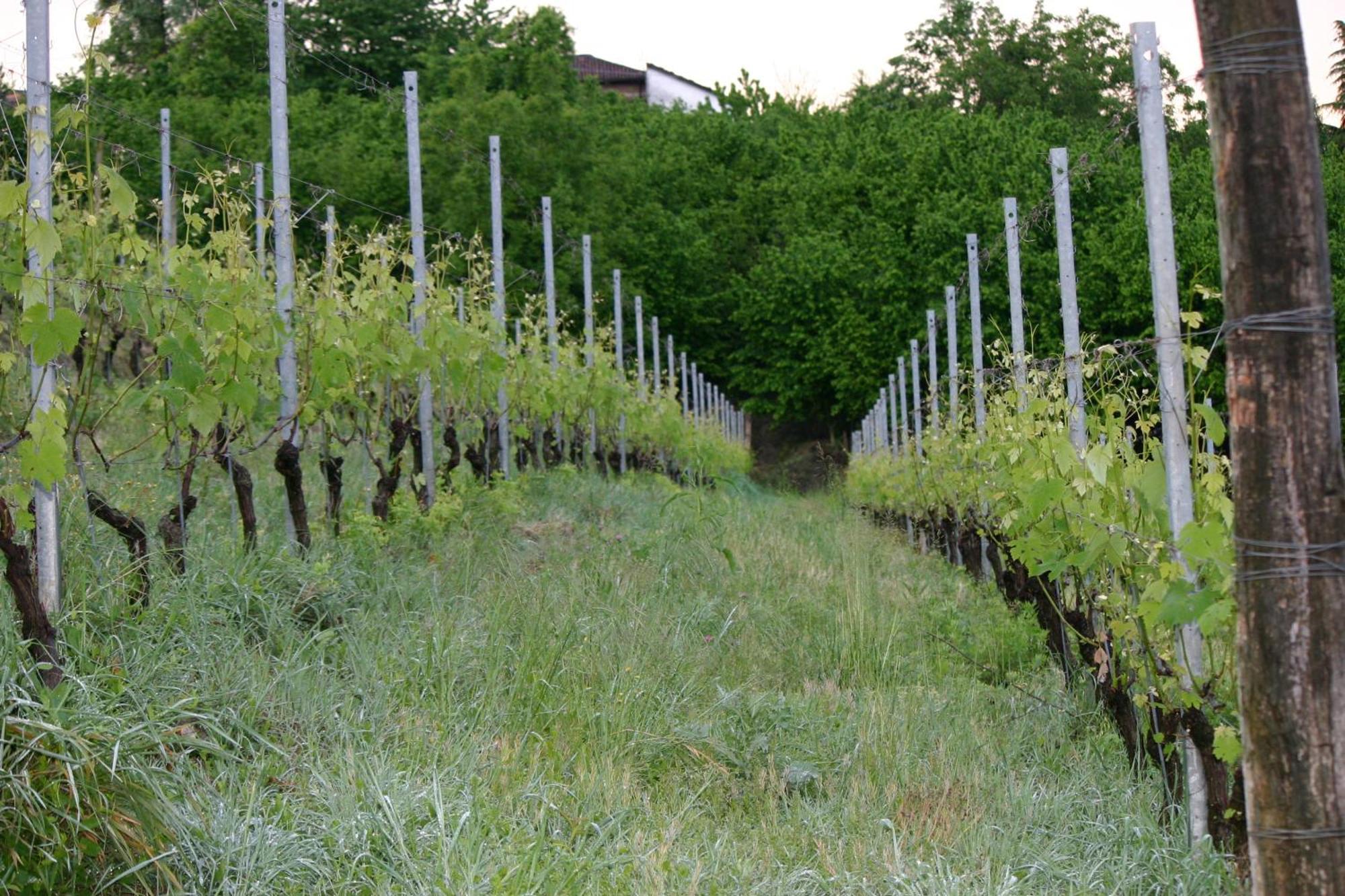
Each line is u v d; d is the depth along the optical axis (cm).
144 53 3081
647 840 493
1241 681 349
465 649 657
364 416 960
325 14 3547
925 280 3136
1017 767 622
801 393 3903
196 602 593
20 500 496
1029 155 2944
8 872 390
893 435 2106
